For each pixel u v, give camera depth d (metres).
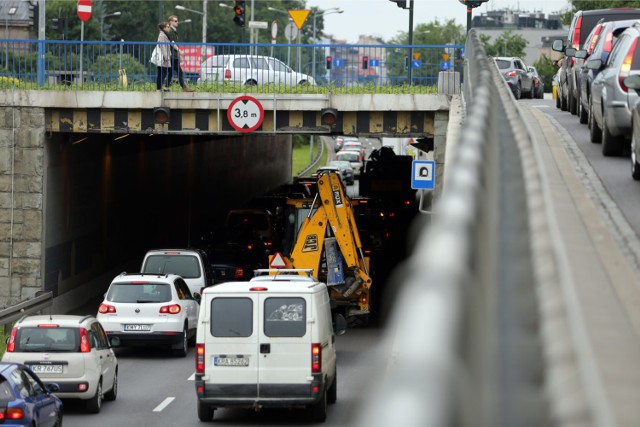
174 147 138.00
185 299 74.62
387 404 5.47
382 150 139.88
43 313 86.25
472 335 6.26
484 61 41.44
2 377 42.03
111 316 71.81
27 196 87.06
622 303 14.08
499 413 6.62
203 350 49.69
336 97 86.06
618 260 17.91
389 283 106.88
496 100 32.28
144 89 86.81
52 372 53.00
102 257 106.62
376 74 87.75
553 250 11.41
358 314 80.12
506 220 13.70
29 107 86.44
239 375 49.56
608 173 41.25
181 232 143.50
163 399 57.47
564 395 6.66
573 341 7.86
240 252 97.69
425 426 5.34
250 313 49.66
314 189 158.38
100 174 104.88
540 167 19.36
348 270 79.56
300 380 49.56
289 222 82.12
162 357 73.25
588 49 69.88
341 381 61.84
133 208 118.62
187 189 146.50
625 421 8.12
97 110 86.88
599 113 49.22
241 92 86.75
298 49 89.12
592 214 24.09
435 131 85.44
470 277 6.70
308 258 78.94
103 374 54.75
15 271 87.38
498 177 18.05
